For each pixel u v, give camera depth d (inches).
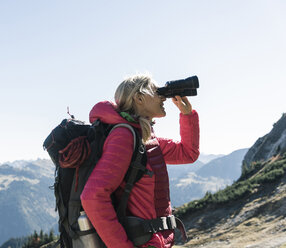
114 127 92.8
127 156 89.4
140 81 100.0
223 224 937.5
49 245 1221.7
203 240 858.1
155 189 93.7
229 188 1230.3
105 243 83.7
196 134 111.0
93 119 98.3
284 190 981.8
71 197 91.9
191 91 102.2
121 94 100.3
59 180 94.6
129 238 88.4
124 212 90.3
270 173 1154.0
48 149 95.6
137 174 91.6
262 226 802.2
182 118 110.7
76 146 89.8
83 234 87.8
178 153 113.2
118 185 88.9
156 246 88.3
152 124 109.7
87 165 92.4
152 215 91.4
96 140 94.1
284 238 640.4
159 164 97.6
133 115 98.7
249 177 1504.7
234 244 730.2
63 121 98.5
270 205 919.7
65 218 93.7
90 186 84.6
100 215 82.9
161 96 103.0
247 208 975.0
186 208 1139.3
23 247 1330.0
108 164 86.7
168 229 94.2
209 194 1224.2
